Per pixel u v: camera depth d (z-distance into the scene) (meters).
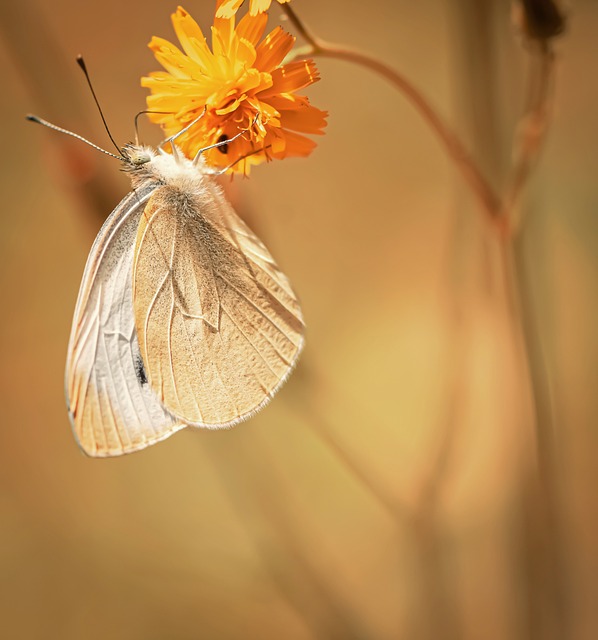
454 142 0.26
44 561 0.32
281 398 0.28
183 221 0.26
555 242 0.32
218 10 0.24
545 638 0.28
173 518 0.32
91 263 0.25
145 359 0.26
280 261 0.35
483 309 0.28
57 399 0.34
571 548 0.28
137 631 0.31
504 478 0.29
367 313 0.34
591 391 0.31
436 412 0.32
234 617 0.31
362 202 0.36
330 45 0.25
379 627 0.30
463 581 0.30
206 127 0.24
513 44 0.28
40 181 0.37
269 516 0.29
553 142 0.33
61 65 0.28
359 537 0.31
